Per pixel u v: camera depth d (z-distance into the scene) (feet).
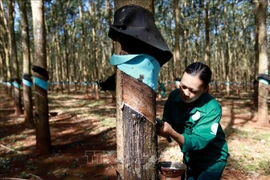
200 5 59.31
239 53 98.99
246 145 18.39
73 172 14.74
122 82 4.13
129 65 4.06
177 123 5.80
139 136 4.05
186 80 5.18
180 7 70.44
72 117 33.50
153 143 4.18
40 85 17.52
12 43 34.55
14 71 34.94
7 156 18.08
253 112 32.04
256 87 35.50
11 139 22.66
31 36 86.89
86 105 45.55
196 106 5.43
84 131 25.27
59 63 85.76
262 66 24.45
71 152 18.56
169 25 87.45
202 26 85.30
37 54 17.17
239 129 23.11
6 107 44.04
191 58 109.60
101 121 29.53
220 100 48.78
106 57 104.22
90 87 97.71
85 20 82.33
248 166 14.61
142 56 4.04
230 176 13.41
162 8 76.07
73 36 87.25
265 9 23.50
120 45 4.16
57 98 60.85
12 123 29.63
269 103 38.93
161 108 38.22
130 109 4.06
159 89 53.67
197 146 5.03
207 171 5.90
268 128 23.40
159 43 4.09
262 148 17.66
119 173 4.28
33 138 22.88
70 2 72.79
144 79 4.05
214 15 72.84
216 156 5.92
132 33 3.97
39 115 17.84
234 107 37.70
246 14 75.10
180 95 5.75
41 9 16.90
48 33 87.20
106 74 96.73
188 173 6.30
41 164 16.24
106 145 20.13
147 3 4.26
